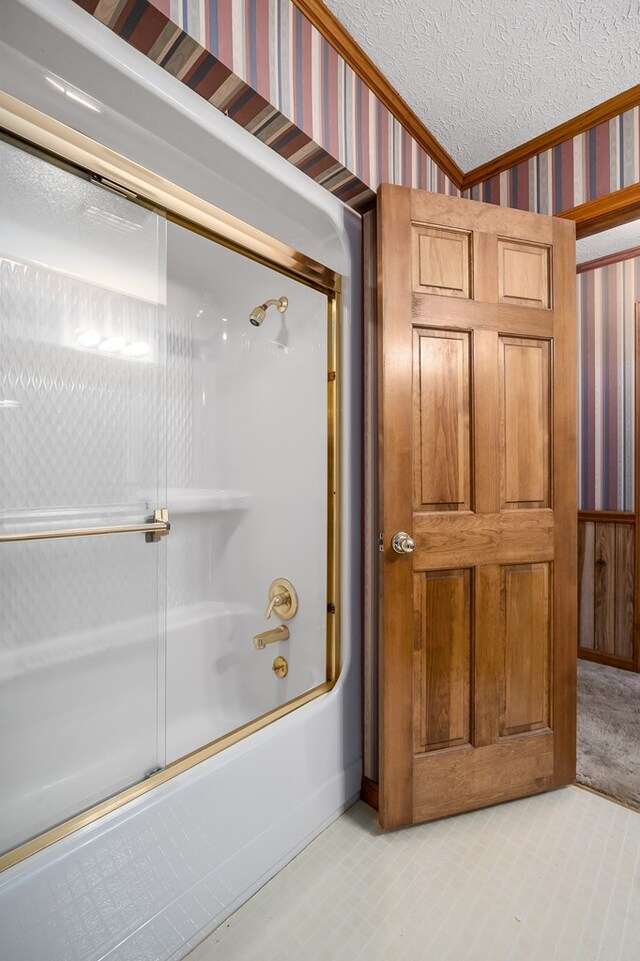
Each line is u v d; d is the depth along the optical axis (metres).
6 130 0.97
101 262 1.30
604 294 2.72
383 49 1.34
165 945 0.98
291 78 1.19
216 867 1.08
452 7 1.21
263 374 1.86
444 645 1.44
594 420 2.77
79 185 1.16
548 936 1.06
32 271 1.20
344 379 1.52
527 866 1.25
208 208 1.29
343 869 1.24
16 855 0.83
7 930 0.77
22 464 1.22
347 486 1.52
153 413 1.43
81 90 0.98
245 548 1.93
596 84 1.47
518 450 1.53
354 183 1.43
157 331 1.42
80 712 1.25
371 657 1.51
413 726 1.39
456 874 1.23
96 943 0.88
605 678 2.50
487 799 1.46
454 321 1.43
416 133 1.65
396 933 1.06
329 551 1.54
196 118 1.06
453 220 1.43
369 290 1.53
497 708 1.49
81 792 1.09
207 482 2.05
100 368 1.33
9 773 1.15
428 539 1.40
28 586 1.22
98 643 1.29
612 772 1.66
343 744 1.47
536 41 1.31
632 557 2.59
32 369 1.23
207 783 1.07
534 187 1.77
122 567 1.35
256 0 1.10
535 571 1.55
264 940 1.05
